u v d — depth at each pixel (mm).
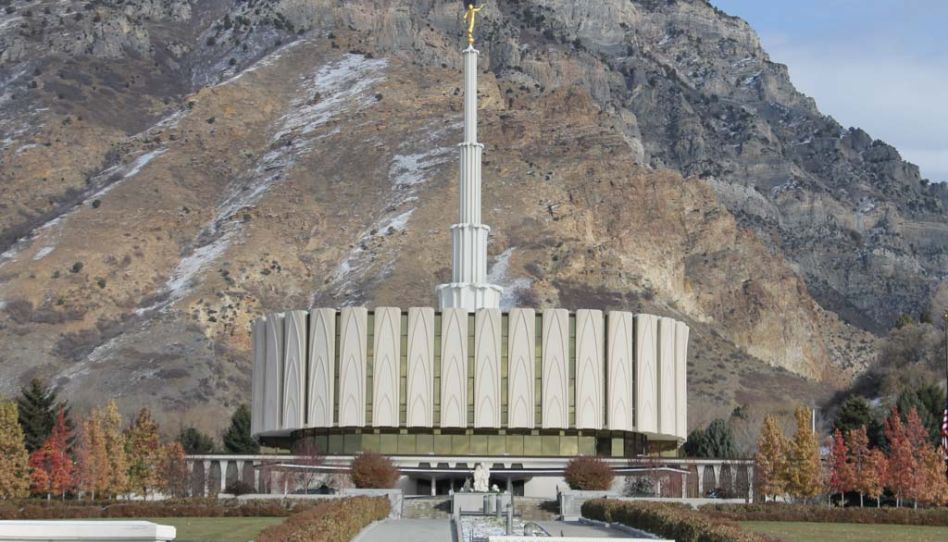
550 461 147250
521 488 144250
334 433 153625
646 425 154250
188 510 110250
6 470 134875
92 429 142125
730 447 198625
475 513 116000
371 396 151500
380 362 151250
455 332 151250
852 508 108750
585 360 151875
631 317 155250
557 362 151500
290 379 155500
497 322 151375
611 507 103875
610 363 152750
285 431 159375
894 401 192250
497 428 150500
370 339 152375
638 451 158875
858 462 136500
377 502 109500
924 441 139750
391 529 97938
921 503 136000
